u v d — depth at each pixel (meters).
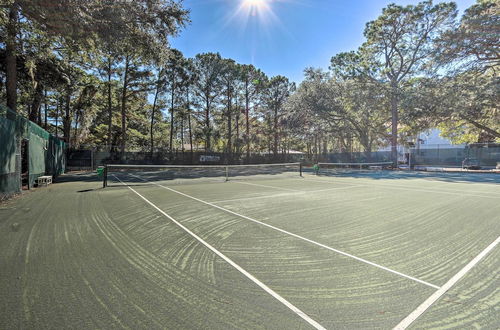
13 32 11.95
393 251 3.98
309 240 4.50
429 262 3.56
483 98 22.34
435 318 2.32
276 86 41.38
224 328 2.20
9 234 4.88
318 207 7.37
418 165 33.09
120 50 12.77
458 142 34.56
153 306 2.53
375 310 2.45
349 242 4.39
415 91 25.77
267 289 2.86
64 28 9.72
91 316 2.37
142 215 6.43
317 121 35.91
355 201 8.35
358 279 3.08
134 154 30.09
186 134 47.50
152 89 32.91
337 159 35.53
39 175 13.24
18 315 2.38
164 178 18.19
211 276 3.17
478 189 11.45
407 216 6.24
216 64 35.50
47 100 28.78
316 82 33.81
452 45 23.62
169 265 3.49
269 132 42.12
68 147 27.06
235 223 5.65
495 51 22.91
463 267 3.40
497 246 4.17
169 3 12.55
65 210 7.05
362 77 30.20
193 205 7.72
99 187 12.48
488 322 2.25
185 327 2.21
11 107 13.98
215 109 40.25
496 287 2.87
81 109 30.70
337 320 2.30
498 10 21.92
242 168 33.84
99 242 4.42
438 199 8.72
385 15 27.47
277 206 7.54
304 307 2.51
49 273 3.25
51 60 17.33
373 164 29.25
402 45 29.03
